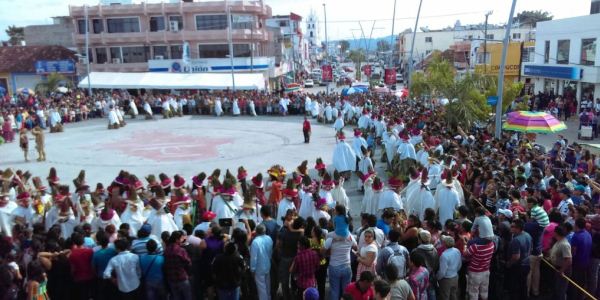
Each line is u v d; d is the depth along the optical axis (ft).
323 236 28.43
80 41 181.37
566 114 108.47
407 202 40.06
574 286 28.60
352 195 54.54
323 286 29.25
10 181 41.78
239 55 181.06
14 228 32.30
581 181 38.70
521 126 52.34
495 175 39.81
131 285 25.72
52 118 102.99
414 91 95.45
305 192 38.78
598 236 28.73
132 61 183.11
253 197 36.96
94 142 90.58
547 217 30.53
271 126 107.86
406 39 285.02
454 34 254.06
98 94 136.15
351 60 420.36
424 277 23.57
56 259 26.40
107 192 42.34
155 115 127.24
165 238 26.55
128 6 177.37
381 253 25.23
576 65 112.57
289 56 259.80
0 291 25.13
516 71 142.20
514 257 27.40
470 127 75.87
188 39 177.27
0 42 265.54
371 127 85.66
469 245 27.37
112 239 28.71
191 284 26.94
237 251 26.66
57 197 36.99
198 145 86.07
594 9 127.54
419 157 54.34
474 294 27.22
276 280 29.86
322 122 113.19
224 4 175.01
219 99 126.21
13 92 175.83
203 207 40.52
